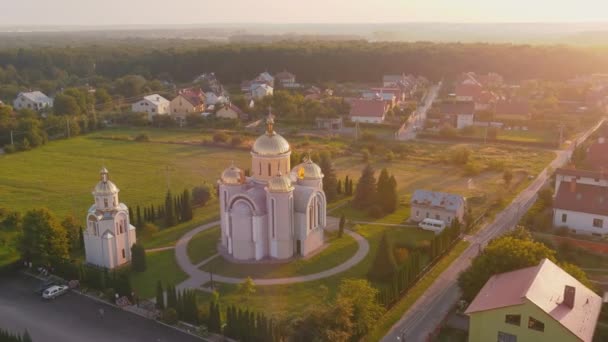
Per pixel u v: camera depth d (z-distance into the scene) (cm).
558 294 5484
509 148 15512
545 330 5203
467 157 13788
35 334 6444
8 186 12425
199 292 7356
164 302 7088
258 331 6025
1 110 18175
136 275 7894
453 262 8156
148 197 11538
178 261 8344
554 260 6425
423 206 9775
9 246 8900
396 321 6581
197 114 19562
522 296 5288
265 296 7206
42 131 16825
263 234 8362
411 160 14350
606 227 8956
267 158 8525
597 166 11519
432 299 7075
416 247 8444
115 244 8150
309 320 5700
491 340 5528
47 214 8075
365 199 10631
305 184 8894
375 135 16675
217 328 6366
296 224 8406
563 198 9350
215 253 8600
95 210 8094
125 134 18175
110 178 12988
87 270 7569
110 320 6756
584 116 19162
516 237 7606
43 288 7550
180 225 9869
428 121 18912
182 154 15288
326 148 15450
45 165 14325
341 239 9081
